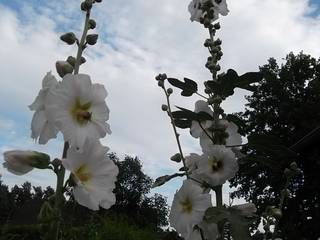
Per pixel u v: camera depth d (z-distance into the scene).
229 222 0.67
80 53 0.58
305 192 6.63
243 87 0.80
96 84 0.53
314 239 6.47
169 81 0.86
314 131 2.87
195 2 0.97
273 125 7.85
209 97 0.85
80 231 1.13
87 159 0.49
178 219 0.74
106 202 0.49
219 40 0.93
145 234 2.90
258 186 6.98
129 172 12.24
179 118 0.85
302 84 8.28
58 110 0.50
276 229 0.75
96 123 0.52
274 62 8.81
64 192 0.47
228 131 0.83
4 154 0.49
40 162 0.49
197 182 0.79
